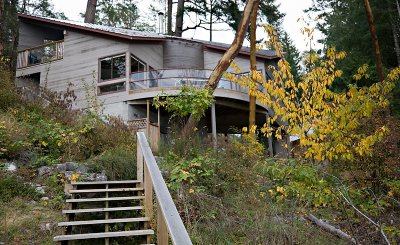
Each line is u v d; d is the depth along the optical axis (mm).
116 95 15500
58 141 7387
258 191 6215
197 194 5801
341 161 6973
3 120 7484
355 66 17094
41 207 5230
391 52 18531
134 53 16406
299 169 5039
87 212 4777
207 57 19125
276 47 6520
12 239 4266
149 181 4965
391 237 5523
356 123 5637
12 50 21031
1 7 13320
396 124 7051
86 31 16797
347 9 21516
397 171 6672
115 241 4590
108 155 6887
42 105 9789
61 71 16984
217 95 15109
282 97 5988
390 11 17234
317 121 5738
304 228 5500
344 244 5504
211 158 7250
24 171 6074
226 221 5340
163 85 15328
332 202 5340
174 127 9047
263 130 6645
